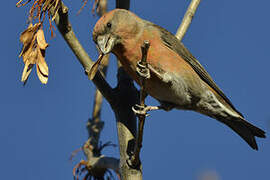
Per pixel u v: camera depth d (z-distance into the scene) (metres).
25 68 6.12
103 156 8.70
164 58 8.44
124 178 6.79
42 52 6.10
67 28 7.18
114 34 8.42
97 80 7.44
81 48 7.31
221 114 9.27
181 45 9.05
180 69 8.54
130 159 6.76
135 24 8.53
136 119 7.55
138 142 6.38
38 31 6.17
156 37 8.61
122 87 7.77
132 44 8.43
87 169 8.79
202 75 9.09
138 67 6.00
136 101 7.65
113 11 8.63
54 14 6.51
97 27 8.56
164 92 8.55
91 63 7.30
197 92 8.80
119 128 7.35
